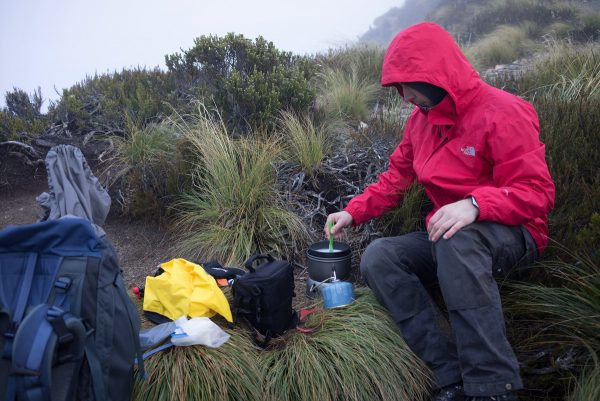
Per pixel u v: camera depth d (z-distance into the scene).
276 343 2.49
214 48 5.09
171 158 4.16
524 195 2.09
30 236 1.75
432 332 2.32
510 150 2.16
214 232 3.49
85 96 5.52
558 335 2.31
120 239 3.81
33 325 1.54
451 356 2.28
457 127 2.33
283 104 4.80
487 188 2.13
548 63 6.03
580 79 5.08
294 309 2.78
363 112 5.58
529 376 2.38
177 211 3.89
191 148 4.09
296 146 4.08
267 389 2.25
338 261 2.80
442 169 2.38
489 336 1.99
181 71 5.45
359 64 7.34
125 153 4.25
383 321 2.51
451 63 2.23
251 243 3.34
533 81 5.55
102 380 1.71
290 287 2.57
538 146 2.18
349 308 2.64
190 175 3.94
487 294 2.02
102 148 4.68
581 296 2.33
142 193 3.93
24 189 4.41
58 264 1.71
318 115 4.94
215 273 2.70
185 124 4.52
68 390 1.61
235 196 3.66
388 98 6.26
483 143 2.25
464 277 2.04
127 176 4.13
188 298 2.35
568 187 2.90
